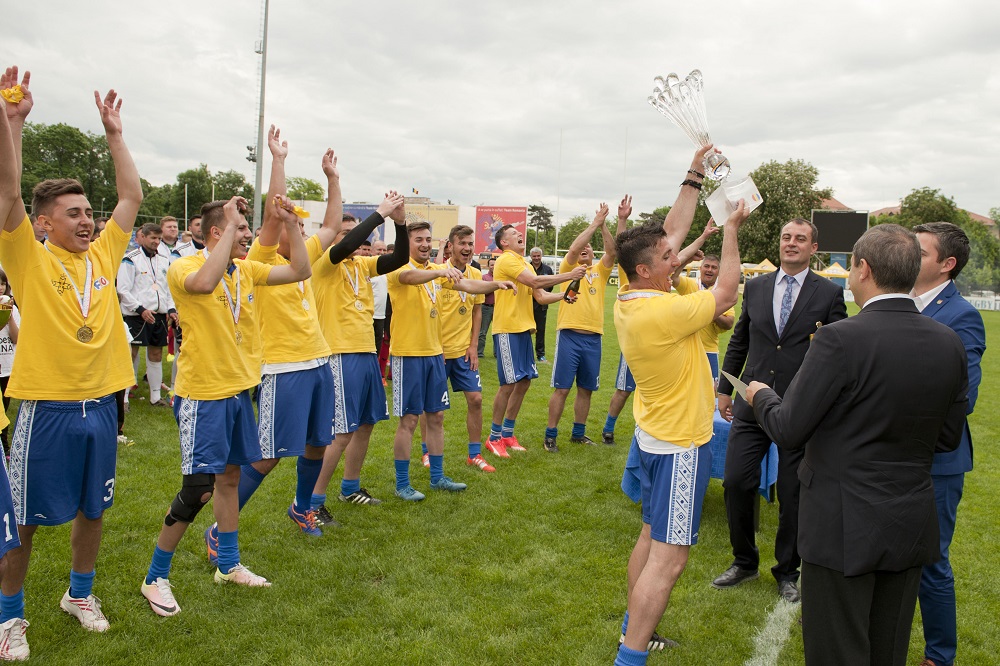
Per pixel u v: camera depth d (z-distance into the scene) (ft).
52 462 9.75
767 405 8.45
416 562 13.64
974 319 9.95
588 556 14.25
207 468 11.14
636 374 9.94
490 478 19.30
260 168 72.95
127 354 10.85
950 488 9.83
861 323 7.55
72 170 240.53
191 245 26.71
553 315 68.23
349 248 14.83
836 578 7.47
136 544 13.84
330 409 14.30
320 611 11.66
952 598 10.12
